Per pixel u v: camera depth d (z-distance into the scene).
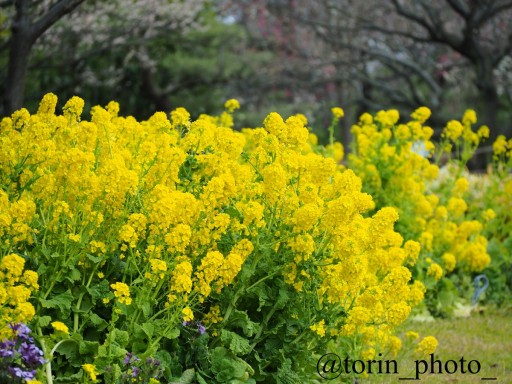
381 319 6.48
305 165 5.91
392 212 5.91
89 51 23.67
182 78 28.91
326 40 30.38
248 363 5.73
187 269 5.11
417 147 10.57
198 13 27.52
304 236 5.55
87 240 5.30
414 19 25.78
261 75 31.47
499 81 30.59
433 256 9.90
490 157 24.86
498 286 10.35
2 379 4.44
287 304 5.71
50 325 5.20
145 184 5.80
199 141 6.20
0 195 5.06
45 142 5.61
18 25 10.66
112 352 5.08
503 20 29.83
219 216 5.42
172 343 5.48
